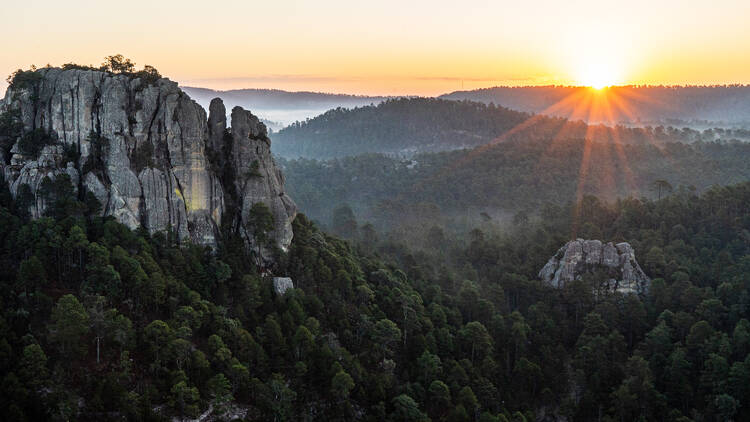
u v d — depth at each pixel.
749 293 153.88
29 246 105.69
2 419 83.69
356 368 116.56
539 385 137.12
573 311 165.12
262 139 135.62
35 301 98.88
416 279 178.12
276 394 103.75
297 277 131.75
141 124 118.62
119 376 94.94
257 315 119.50
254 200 129.50
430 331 136.88
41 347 94.00
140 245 112.06
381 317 133.75
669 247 186.25
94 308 97.25
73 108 116.56
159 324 100.56
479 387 125.75
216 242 124.50
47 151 113.81
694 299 156.38
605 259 171.00
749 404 124.00
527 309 167.00
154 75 126.25
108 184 115.75
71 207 109.62
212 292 118.19
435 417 118.25
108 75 120.75
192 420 96.31
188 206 121.94
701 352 137.25
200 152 123.50
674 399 129.88
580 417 130.50
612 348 144.62
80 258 106.69
